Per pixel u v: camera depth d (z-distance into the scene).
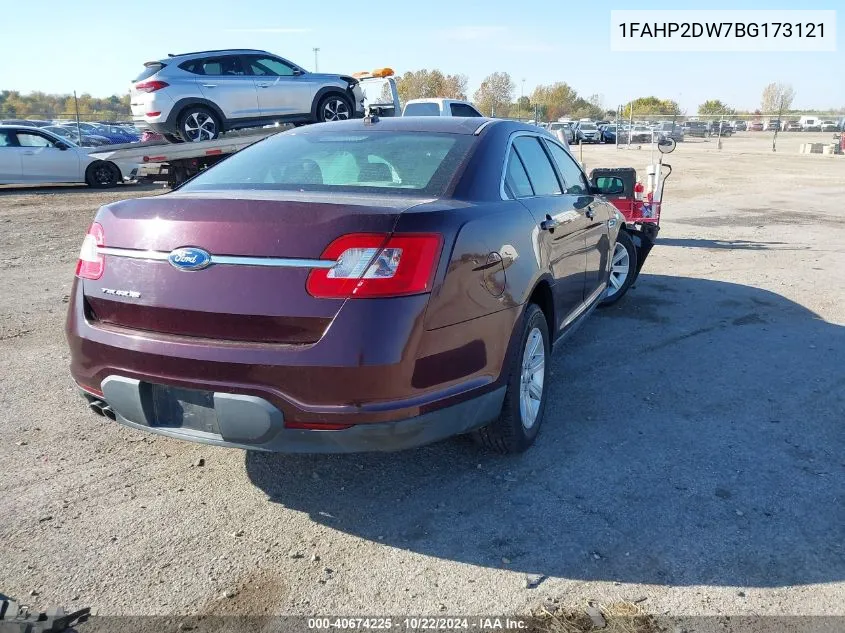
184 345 2.74
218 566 2.78
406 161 3.46
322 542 2.95
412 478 3.47
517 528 3.04
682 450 3.77
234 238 2.69
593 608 2.55
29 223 11.60
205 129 12.30
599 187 5.48
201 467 3.58
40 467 3.54
